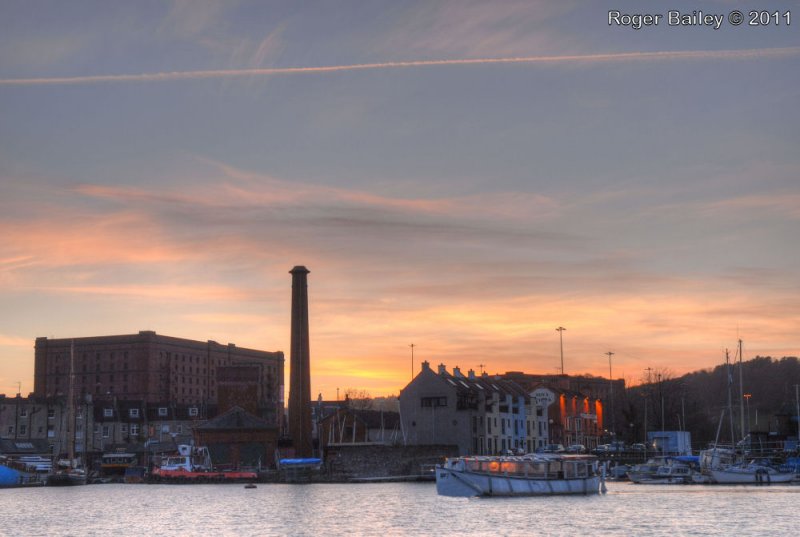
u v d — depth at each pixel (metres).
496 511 103.69
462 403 188.62
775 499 118.88
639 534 83.44
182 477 180.25
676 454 193.38
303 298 199.38
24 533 90.31
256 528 92.25
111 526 95.56
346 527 91.50
